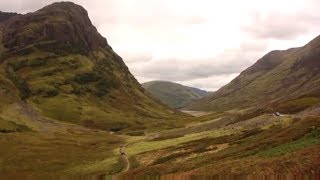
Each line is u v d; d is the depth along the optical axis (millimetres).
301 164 81500
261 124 160750
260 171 83750
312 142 95188
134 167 134375
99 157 165625
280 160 86625
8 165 157125
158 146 168625
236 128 168750
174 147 154625
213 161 108562
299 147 94000
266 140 112938
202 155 125000
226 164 96938
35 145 194875
